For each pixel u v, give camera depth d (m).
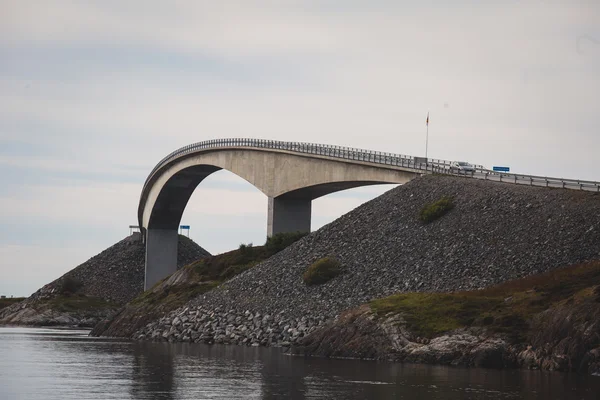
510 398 64.38
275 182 170.50
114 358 97.38
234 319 123.88
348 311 106.12
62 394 67.38
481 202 126.25
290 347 104.88
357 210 142.38
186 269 160.38
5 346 118.75
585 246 105.19
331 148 156.88
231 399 64.75
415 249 120.81
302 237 151.25
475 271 109.19
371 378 76.62
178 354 102.81
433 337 91.94
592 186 121.00
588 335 81.19
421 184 140.12
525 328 87.94
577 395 65.94
